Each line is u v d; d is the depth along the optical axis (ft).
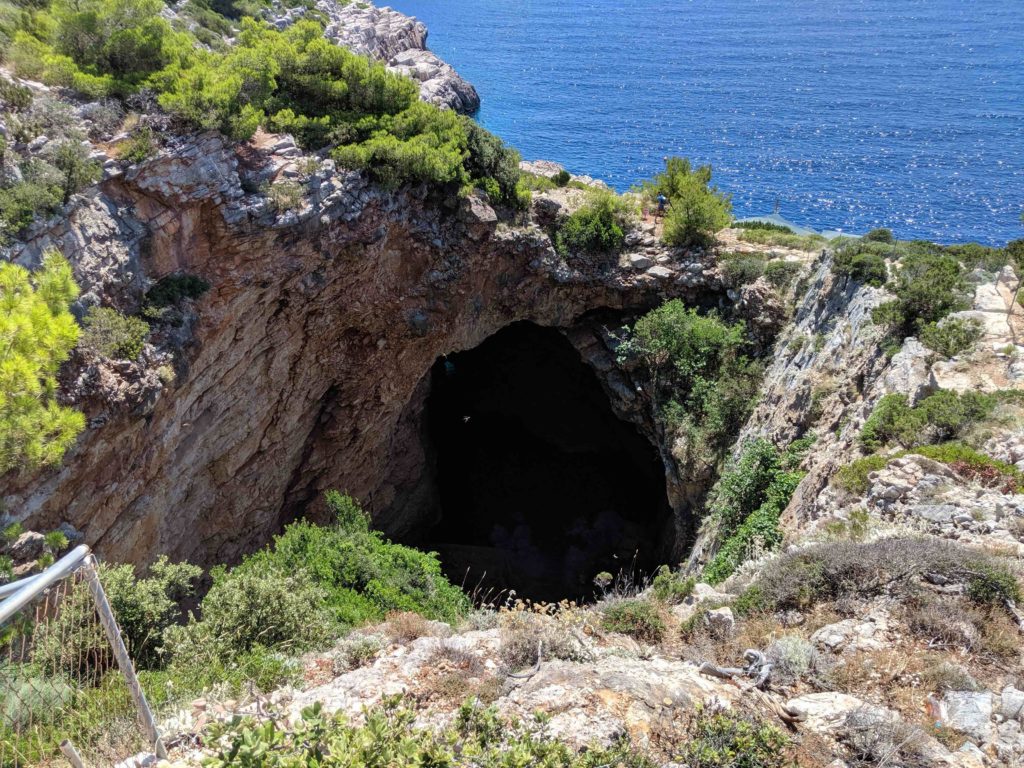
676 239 127.13
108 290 72.64
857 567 45.19
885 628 40.93
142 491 80.43
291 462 116.16
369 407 121.19
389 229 105.19
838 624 41.91
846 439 71.61
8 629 33.24
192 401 85.51
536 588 139.74
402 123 107.96
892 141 318.24
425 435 154.92
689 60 499.51
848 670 37.91
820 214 241.76
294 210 88.07
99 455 70.23
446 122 114.32
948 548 45.47
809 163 292.61
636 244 127.95
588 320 134.51
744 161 296.10
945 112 359.87
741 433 107.86
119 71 85.35
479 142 119.24
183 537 93.81
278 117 95.35
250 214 84.64
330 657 42.70
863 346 81.92
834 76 444.96
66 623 36.14
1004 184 264.93
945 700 35.45
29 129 70.64
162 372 75.46
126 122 78.54
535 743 29.40
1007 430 58.90
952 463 56.29
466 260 117.50
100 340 68.85
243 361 94.07
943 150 304.30
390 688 36.42
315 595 51.13
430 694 36.11
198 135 82.07
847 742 32.86
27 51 80.53
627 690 35.01
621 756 29.09
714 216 124.06
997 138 317.22
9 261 63.52
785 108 376.68
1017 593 42.06
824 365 88.99
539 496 161.17
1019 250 86.22
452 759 25.62
